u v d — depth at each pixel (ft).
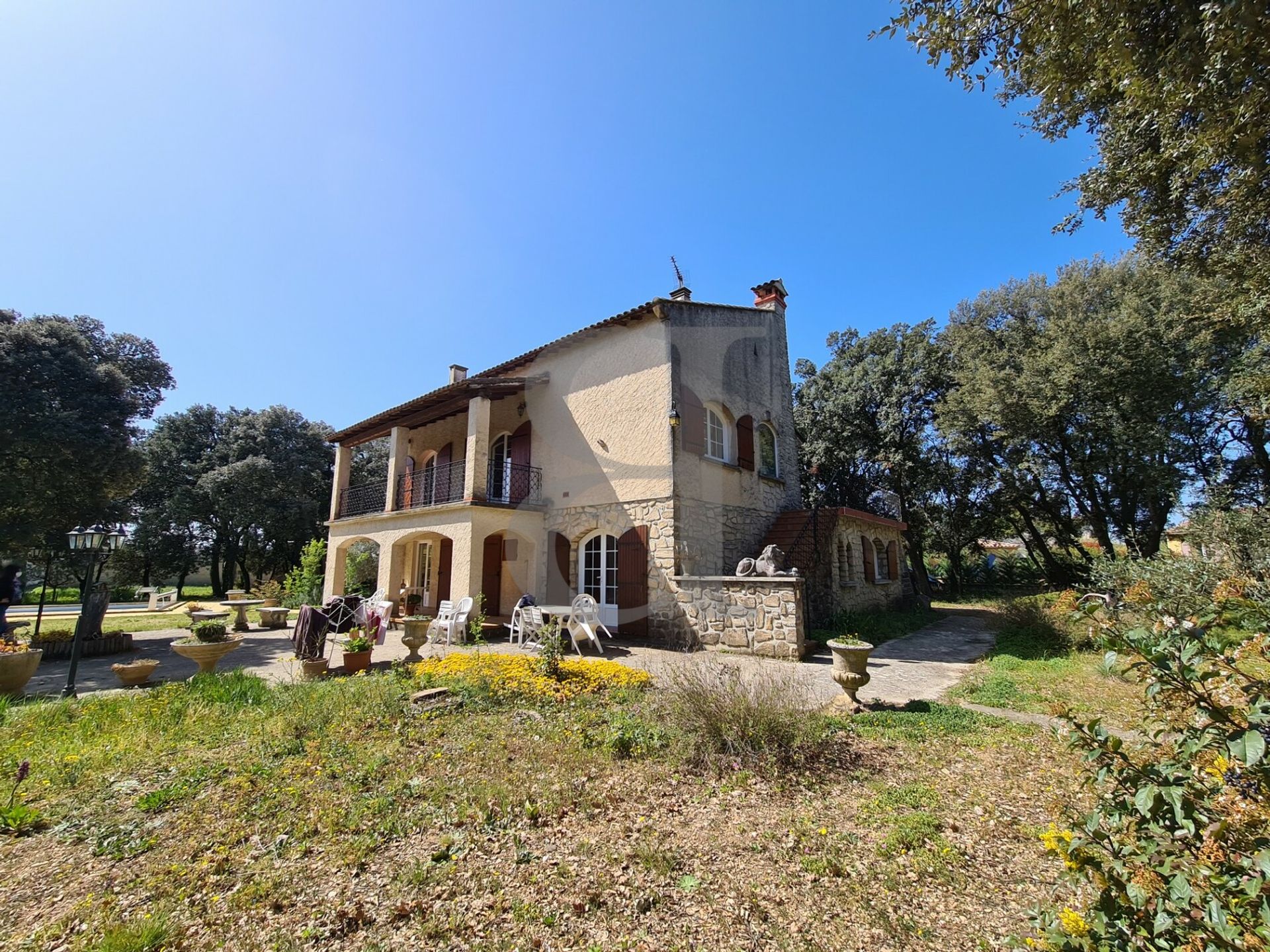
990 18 12.34
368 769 13.00
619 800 11.48
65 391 43.37
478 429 35.68
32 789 11.97
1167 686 5.26
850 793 11.86
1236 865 4.23
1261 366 39.81
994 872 8.75
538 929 7.59
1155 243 21.03
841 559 40.22
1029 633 30.42
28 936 7.44
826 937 7.34
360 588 57.77
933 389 67.56
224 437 101.30
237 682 20.88
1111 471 55.26
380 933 7.52
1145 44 11.51
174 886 8.64
